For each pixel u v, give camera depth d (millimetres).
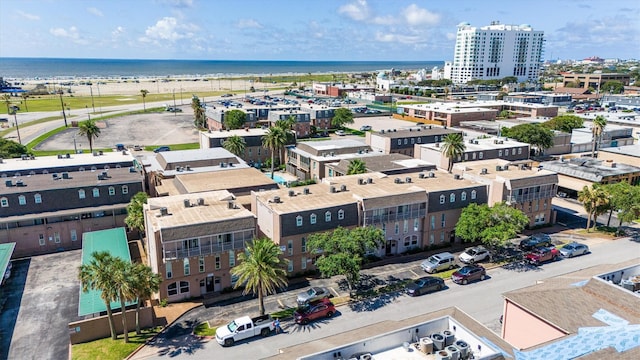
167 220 53438
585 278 41969
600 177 86125
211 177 79750
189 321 49156
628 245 69375
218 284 55469
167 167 86625
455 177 73812
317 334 46500
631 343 30297
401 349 30672
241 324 45312
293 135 117500
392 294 54625
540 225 76938
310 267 59969
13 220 64250
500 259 64438
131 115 196625
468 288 56125
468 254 63312
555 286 41656
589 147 132250
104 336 45969
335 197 63000
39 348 44312
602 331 32156
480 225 62188
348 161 90062
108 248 60062
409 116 190500
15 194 65062
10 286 56500
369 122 186625
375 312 50625
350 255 52562
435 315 35906
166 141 144500
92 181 72000
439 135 119250
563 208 86562
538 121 156750
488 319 48844
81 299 48625
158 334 46625
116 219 71312
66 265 62750
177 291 53312
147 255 62312
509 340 39812
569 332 33438
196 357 42781
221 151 98625
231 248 54375
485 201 71562
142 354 43281
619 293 36438
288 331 47188
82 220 69375
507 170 79125
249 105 186875
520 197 72062
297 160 106438
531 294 39031
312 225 58500
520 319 38500
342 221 60469
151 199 61250
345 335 35656
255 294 54844
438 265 60250
